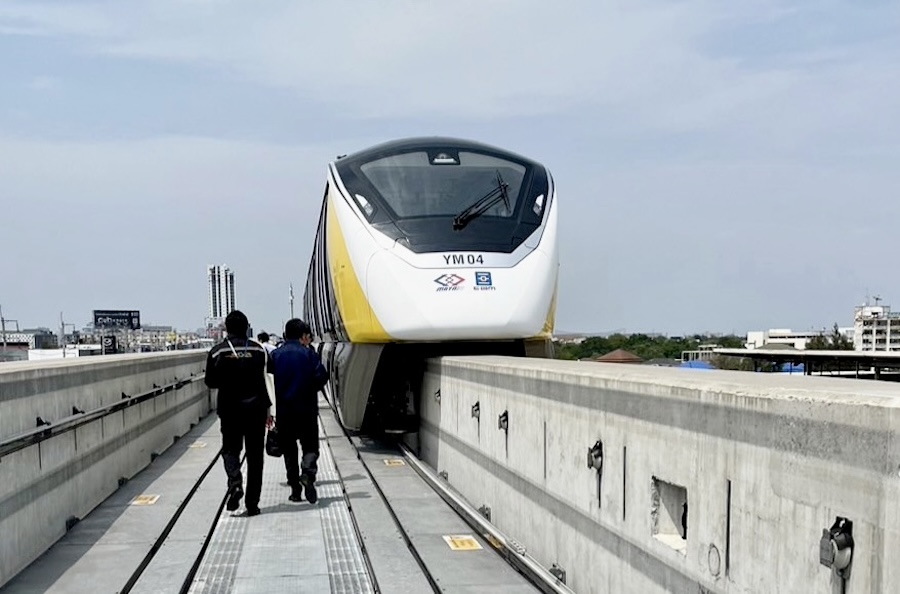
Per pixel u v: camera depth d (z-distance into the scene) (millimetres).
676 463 3729
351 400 10789
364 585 5453
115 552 6098
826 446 2691
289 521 7309
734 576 3223
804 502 2797
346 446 12078
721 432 3346
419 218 9922
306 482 8016
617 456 4379
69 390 6910
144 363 10461
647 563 4020
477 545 6348
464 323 9258
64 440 6652
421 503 7875
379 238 9875
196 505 7914
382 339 9703
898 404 2393
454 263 9461
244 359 7555
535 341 10094
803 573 2791
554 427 5371
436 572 5621
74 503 6941
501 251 9695
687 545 3609
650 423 3994
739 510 3197
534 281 9664
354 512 7543
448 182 10406
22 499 5633
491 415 6945
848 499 2580
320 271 15031
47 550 6137
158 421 11273
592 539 4719
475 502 7465
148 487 8758
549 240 10195
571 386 5062
